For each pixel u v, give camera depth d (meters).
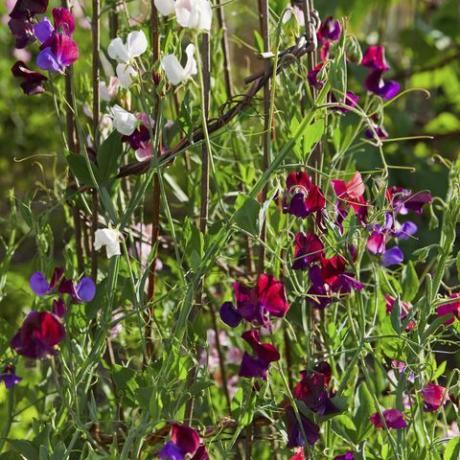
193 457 1.74
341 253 1.84
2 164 4.24
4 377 1.89
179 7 1.74
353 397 1.91
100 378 1.97
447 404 2.06
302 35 1.90
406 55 3.82
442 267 1.82
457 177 1.83
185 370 1.77
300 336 2.04
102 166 1.85
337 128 1.96
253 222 1.77
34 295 1.92
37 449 1.83
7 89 4.26
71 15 1.82
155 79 1.79
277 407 1.84
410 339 1.86
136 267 1.94
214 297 2.14
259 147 2.07
